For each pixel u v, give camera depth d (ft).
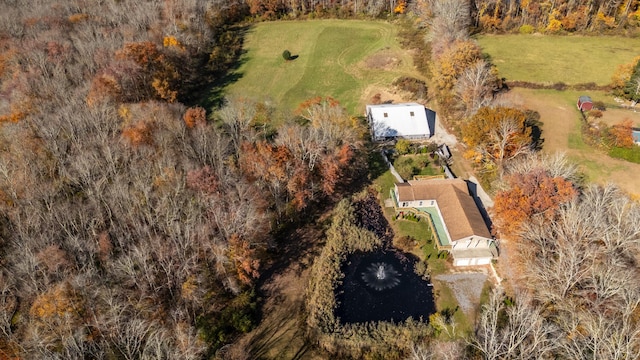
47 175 227.20
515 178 215.31
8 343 156.56
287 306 199.31
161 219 202.80
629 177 254.27
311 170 241.14
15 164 215.92
